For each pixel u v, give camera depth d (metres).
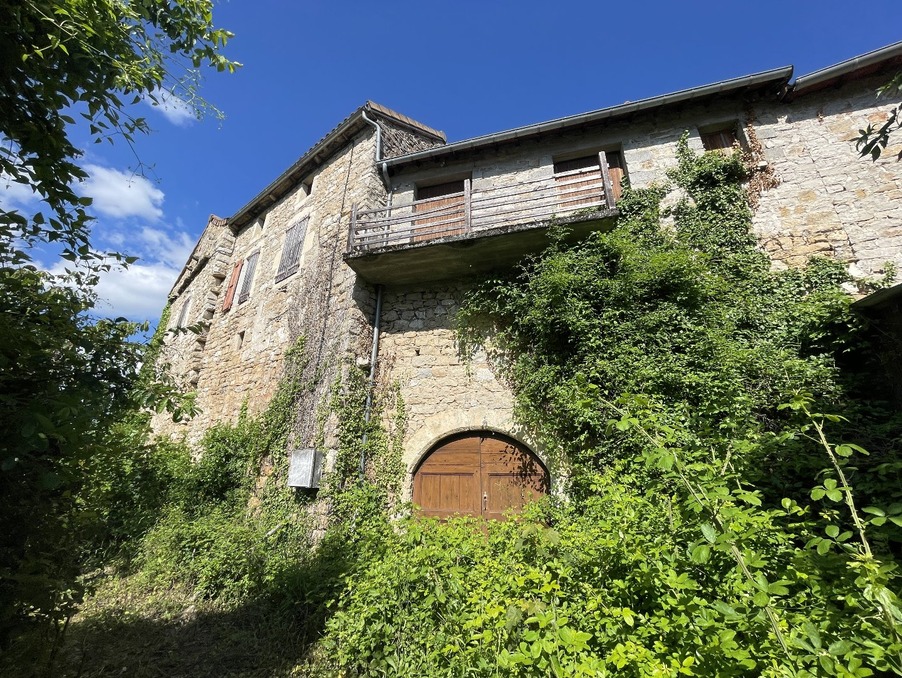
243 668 3.43
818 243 5.59
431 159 7.42
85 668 3.36
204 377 10.92
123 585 5.29
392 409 6.27
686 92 6.31
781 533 1.83
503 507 5.41
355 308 6.52
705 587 1.73
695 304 5.02
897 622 1.23
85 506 2.45
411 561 3.12
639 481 3.26
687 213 5.94
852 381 4.35
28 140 2.27
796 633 1.37
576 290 5.25
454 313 6.47
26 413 1.65
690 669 1.49
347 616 3.38
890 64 6.09
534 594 2.22
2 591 1.94
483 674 2.32
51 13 2.08
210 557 5.22
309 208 9.20
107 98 2.36
